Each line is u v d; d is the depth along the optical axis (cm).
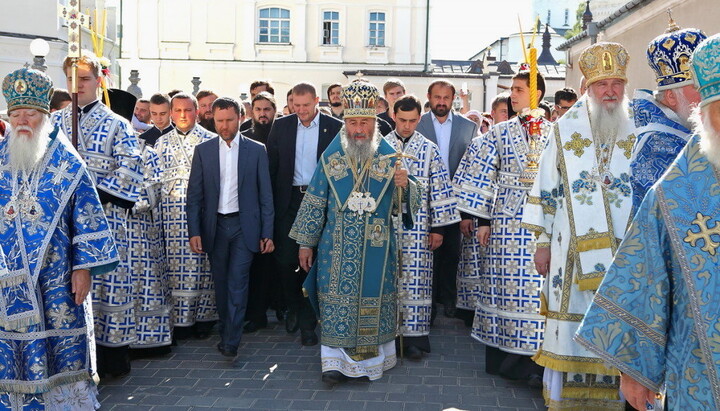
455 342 649
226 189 590
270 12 3117
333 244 527
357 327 522
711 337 238
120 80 3086
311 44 3125
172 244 654
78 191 409
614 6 4000
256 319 690
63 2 2006
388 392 508
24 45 1919
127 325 537
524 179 518
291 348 626
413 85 2866
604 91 432
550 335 438
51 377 402
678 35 361
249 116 916
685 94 362
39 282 400
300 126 645
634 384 262
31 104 401
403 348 592
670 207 249
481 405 482
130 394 503
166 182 656
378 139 541
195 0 3080
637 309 256
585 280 425
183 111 660
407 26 3117
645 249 255
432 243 591
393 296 540
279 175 640
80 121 510
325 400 492
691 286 243
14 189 399
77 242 404
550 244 446
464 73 2867
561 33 5616
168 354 607
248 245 584
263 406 480
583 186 433
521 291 513
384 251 530
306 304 636
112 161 511
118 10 3067
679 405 246
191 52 3102
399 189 530
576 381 436
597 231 428
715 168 246
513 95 553
